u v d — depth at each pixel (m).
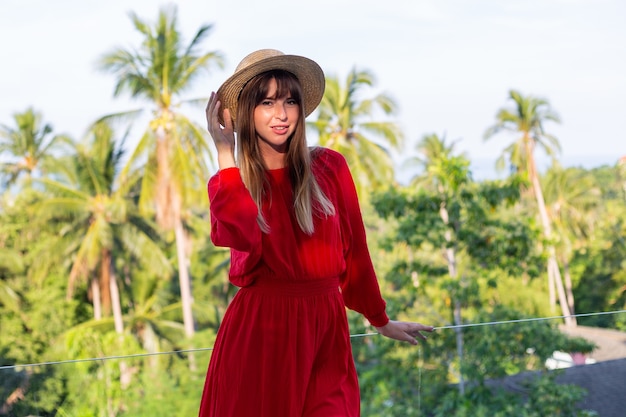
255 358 1.98
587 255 39.66
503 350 3.09
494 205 13.82
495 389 3.07
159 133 29.23
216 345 2.09
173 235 34.34
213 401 2.07
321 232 1.98
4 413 2.89
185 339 29.05
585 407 3.02
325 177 2.04
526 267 14.40
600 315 3.05
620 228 39.81
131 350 28.30
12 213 31.44
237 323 2.02
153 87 29.05
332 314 2.02
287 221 1.97
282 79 1.96
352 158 32.12
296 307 1.97
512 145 39.19
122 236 30.00
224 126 1.99
